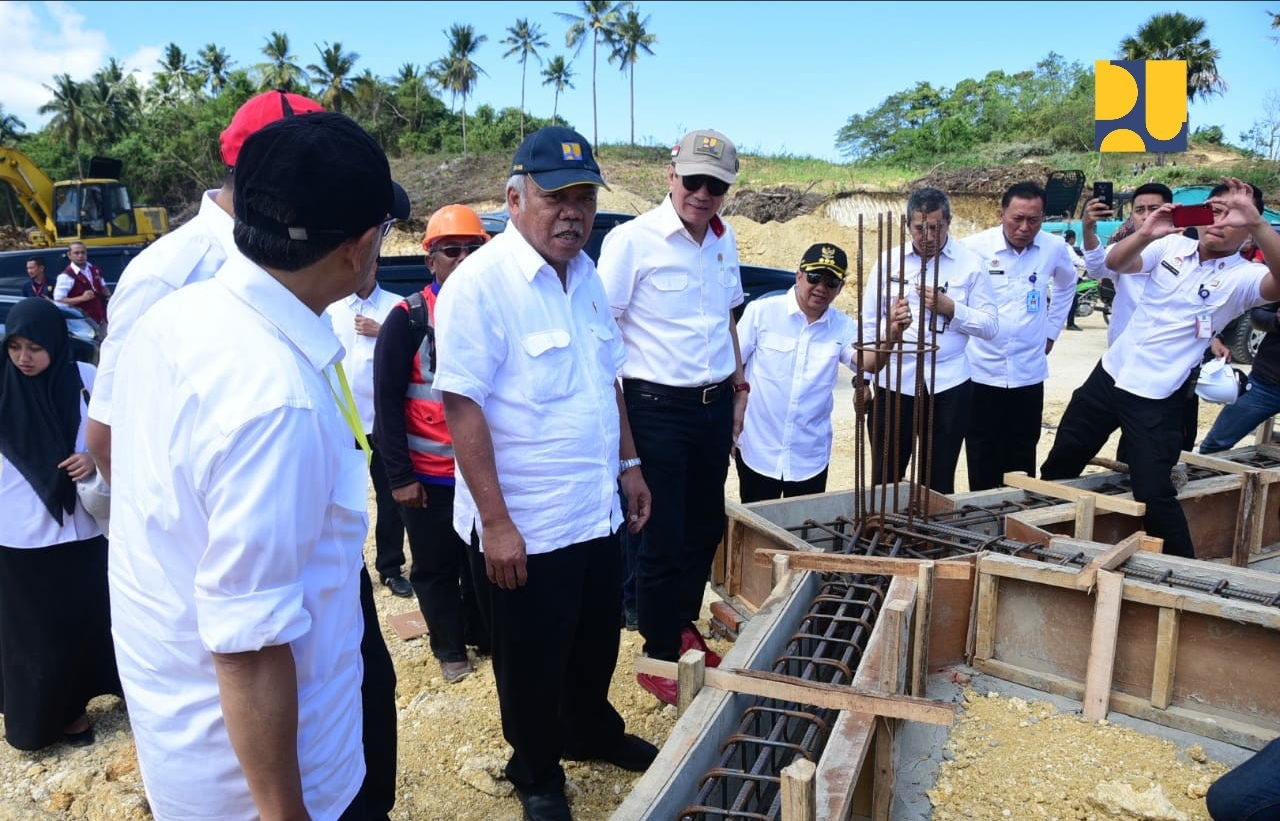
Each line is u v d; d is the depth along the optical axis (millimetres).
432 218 3660
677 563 3350
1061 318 5762
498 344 2352
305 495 1286
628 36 52938
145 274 2072
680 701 2400
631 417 3305
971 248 5105
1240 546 4488
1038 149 40438
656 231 3234
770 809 2055
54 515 2982
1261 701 2834
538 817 2643
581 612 2703
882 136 56938
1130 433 4172
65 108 52188
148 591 1343
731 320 3627
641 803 1925
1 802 2932
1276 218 13016
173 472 1259
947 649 3365
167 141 47906
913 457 3707
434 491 3473
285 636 1263
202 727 1372
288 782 1330
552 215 2355
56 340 3084
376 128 55250
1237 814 2354
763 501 4129
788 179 29625
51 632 3059
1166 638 2930
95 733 3379
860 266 3465
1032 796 2674
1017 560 3229
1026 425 5180
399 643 4023
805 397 4164
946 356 4551
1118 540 4316
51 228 16953
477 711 3400
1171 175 31281
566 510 2471
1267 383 5191
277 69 51906
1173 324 4023
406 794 2912
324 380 1423
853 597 3111
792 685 2303
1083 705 3098
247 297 1319
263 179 1294
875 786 2432
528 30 54531
